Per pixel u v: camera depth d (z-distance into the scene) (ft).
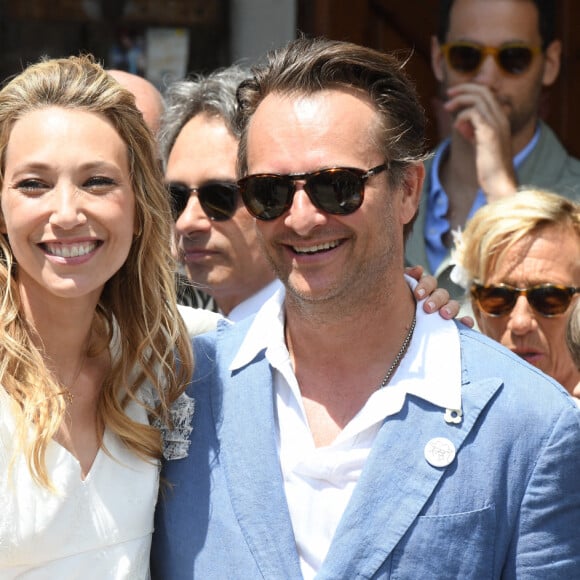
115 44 18.58
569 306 11.57
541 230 11.68
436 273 15.70
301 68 9.02
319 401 9.36
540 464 8.64
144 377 9.56
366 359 9.29
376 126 8.99
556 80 18.58
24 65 18.24
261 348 9.53
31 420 8.71
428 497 8.64
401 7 18.83
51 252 8.57
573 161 16.83
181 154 12.94
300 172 8.79
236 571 8.91
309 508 8.94
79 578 8.80
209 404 9.55
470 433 8.77
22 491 8.59
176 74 18.65
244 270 12.90
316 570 8.83
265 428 9.21
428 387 8.93
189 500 9.25
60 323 9.00
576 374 11.80
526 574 8.57
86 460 9.07
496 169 15.07
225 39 18.86
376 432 9.02
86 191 8.59
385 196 9.03
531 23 15.74
